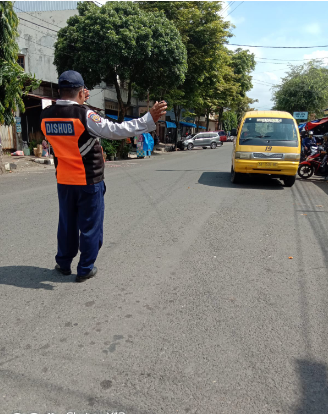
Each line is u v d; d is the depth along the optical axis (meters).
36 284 3.50
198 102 32.53
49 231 5.28
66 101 3.16
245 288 3.48
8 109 12.16
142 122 3.12
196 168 14.45
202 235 5.16
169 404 2.01
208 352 2.47
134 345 2.54
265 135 9.63
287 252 4.54
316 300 3.27
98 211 3.47
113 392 2.09
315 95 36.25
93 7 19.05
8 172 13.28
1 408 1.96
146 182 10.24
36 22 26.02
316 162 11.62
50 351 2.46
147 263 4.08
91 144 3.25
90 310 3.01
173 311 3.02
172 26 19.80
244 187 9.63
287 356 2.45
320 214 6.68
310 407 2.01
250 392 2.11
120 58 18.73
